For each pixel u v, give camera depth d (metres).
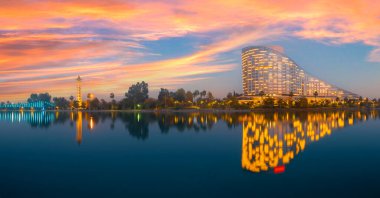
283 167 35.25
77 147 52.81
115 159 41.66
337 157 40.81
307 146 50.84
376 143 53.59
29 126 102.25
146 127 90.69
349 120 113.00
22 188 28.53
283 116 146.50
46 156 44.75
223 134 69.62
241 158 41.09
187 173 33.28
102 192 27.17
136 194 26.58
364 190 26.52
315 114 168.25
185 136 66.50
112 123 110.00
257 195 25.78
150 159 41.34
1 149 51.66
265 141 57.12
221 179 30.66
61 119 147.75
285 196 25.39
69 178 31.92
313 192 26.17
